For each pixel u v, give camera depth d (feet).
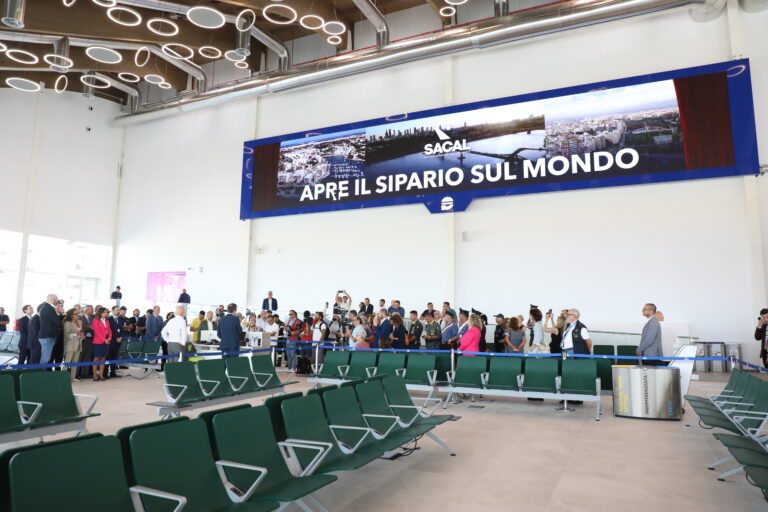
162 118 56.44
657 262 34.47
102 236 56.59
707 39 34.60
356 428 11.52
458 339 29.25
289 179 47.42
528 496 11.46
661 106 34.76
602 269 35.88
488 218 39.68
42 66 41.45
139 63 45.73
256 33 42.91
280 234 48.06
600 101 36.52
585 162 36.55
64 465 6.50
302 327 37.86
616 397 21.03
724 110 33.14
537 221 38.09
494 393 21.72
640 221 35.17
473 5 41.70
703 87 33.78
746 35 33.78
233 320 27.09
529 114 38.55
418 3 43.45
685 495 11.55
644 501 11.17
